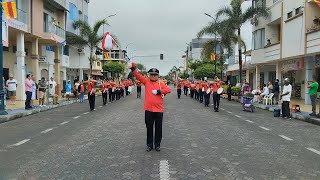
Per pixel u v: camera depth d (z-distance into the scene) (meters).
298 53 24.91
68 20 42.75
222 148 9.12
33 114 19.17
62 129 12.74
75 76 53.22
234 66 53.09
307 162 7.69
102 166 7.17
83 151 8.69
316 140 10.74
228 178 6.34
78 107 24.00
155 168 6.98
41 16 31.80
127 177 6.36
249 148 9.20
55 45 37.19
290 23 26.50
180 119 15.91
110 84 30.20
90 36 42.22
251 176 6.49
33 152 8.63
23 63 28.02
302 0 24.70
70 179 6.27
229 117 17.25
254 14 34.25
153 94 8.71
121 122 14.71
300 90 31.86
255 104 27.36
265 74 41.34
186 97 39.09
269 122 15.62
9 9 18.62
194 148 9.07
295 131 12.81
